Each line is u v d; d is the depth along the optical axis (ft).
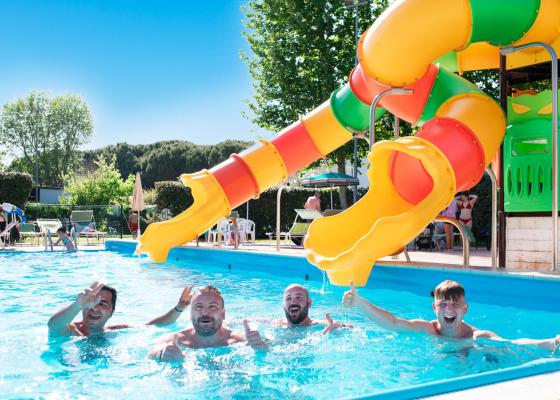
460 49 23.72
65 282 27.45
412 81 24.47
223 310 12.78
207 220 30.58
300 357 12.19
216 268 33.86
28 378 10.87
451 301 13.33
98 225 78.02
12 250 47.57
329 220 25.55
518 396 7.16
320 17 64.85
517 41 23.88
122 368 11.39
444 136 22.58
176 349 11.93
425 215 21.33
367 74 25.26
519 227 25.11
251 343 12.80
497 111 23.85
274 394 9.84
